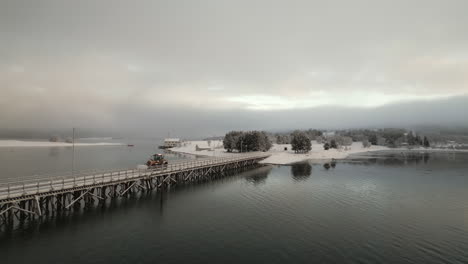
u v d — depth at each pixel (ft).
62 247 68.54
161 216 94.43
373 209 105.70
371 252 68.69
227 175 190.19
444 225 88.38
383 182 164.14
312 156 346.33
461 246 72.54
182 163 167.73
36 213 90.17
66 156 346.95
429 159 335.06
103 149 554.46
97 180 106.52
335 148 488.44
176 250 68.49
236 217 94.58
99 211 98.22
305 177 182.50
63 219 88.79
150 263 61.72
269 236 78.13
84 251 66.69
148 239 74.84
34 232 77.30
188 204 110.42
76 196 102.73
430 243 74.38
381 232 82.02
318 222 90.17
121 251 67.26
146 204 108.88
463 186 152.46
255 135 369.09
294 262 63.10
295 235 79.05
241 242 73.72
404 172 210.18
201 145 633.20
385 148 627.87
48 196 93.76
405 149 611.06
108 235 76.95
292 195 128.06
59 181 97.91
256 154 290.56
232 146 418.51
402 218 95.09
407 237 78.38
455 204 113.80
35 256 63.57
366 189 143.02
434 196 127.85
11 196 80.79
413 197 125.49
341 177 182.70
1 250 66.08
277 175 191.11
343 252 68.54
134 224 85.97
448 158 353.31
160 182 143.13
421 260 64.69
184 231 81.10
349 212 101.50
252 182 162.30
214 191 135.54
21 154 367.86
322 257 65.77
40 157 324.19
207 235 78.33
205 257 65.10
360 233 81.10
